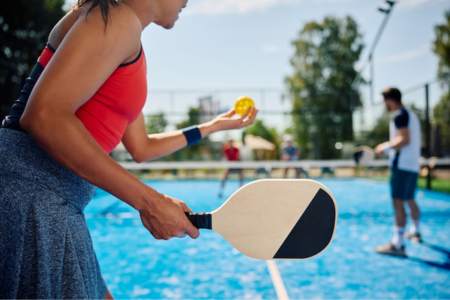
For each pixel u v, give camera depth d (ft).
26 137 3.19
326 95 118.62
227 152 41.37
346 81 124.77
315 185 3.59
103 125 3.45
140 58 3.43
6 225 3.07
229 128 5.92
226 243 17.88
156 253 16.34
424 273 13.26
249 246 3.62
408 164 15.35
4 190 3.10
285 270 13.76
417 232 17.74
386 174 64.80
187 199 35.53
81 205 3.48
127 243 18.19
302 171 46.88
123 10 3.11
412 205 17.57
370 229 20.88
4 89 55.16
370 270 13.67
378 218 24.32
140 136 5.31
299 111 65.05
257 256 3.63
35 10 74.18
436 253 15.84
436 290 11.59
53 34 3.53
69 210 3.29
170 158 69.56
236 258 15.44
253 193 3.63
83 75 2.88
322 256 15.58
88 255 3.52
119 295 11.46
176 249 16.93
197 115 63.00
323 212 3.59
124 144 5.33
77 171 2.91
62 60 2.86
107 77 3.08
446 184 45.27
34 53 75.05
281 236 3.61
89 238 3.62
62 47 2.94
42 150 3.18
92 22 2.97
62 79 2.81
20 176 3.13
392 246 15.69
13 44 73.56
